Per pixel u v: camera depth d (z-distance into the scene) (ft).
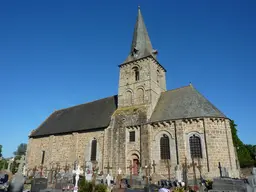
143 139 92.99
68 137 116.26
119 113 105.29
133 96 110.52
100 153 101.09
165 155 88.69
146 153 89.86
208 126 85.10
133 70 117.60
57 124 131.95
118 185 72.13
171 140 88.94
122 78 118.73
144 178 80.79
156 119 96.27
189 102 96.73
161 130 92.48
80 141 110.73
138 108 102.17
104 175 85.71
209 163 79.82
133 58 121.19
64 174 85.76
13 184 54.90
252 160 135.33
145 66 112.88
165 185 69.92
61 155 114.32
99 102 131.95
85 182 58.03
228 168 80.33
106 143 101.04
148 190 60.23
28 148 131.95
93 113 122.93
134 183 74.43
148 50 123.65
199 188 61.67
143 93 107.96
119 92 116.06
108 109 118.42
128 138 98.12
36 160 124.57
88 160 103.35
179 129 88.12
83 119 121.49
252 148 152.97
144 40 127.34
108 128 103.30
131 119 99.71
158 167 87.86
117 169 93.91
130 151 94.89
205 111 89.15
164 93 113.50
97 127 105.91
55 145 119.55
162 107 102.83
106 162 97.35
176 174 77.00
